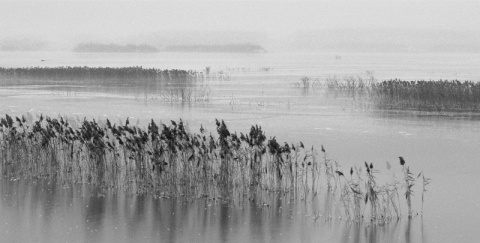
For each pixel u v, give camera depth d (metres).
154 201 21.92
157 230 18.98
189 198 22.25
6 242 17.91
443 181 24.34
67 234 18.59
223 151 23.14
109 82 77.69
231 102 53.31
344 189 21.48
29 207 21.12
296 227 19.20
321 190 22.98
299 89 68.69
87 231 18.88
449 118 42.47
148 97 57.06
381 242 17.92
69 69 81.81
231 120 41.56
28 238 18.23
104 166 24.33
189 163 23.00
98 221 19.78
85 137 24.19
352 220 19.84
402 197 22.19
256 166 23.44
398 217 19.98
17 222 19.64
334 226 19.30
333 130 37.19
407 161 27.97
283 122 40.69
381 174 25.41
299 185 23.55
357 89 66.62
